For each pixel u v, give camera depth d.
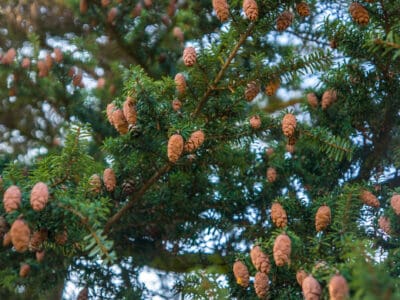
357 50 3.75
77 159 3.31
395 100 4.09
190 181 4.12
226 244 4.36
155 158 3.70
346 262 2.70
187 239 4.35
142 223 4.18
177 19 5.13
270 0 3.44
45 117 5.01
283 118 3.79
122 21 5.22
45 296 3.89
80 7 5.16
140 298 4.06
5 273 3.54
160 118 3.49
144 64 5.25
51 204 3.03
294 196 3.98
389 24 3.59
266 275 3.13
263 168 4.43
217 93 3.71
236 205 4.29
